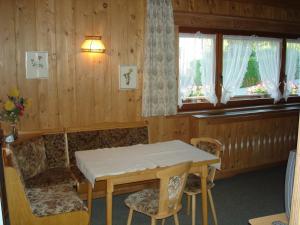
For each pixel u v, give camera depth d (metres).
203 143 3.10
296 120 4.59
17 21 3.09
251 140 4.23
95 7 3.39
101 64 3.51
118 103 3.64
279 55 4.83
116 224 2.94
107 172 2.25
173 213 2.28
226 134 4.02
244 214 3.12
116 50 3.55
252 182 3.99
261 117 4.24
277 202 3.39
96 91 3.52
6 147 2.43
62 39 3.29
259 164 4.36
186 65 4.07
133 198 2.43
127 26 3.57
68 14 3.28
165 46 3.75
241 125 4.12
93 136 3.40
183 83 4.08
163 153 2.74
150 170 2.33
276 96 4.87
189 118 4.03
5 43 3.07
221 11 4.18
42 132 3.24
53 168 3.15
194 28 4.05
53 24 3.23
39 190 2.60
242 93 4.61
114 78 3.59
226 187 3.82
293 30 4.85
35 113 3.27
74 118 3.45
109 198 2.29
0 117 2.89
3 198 2.76
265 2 4.47
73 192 2.58
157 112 3.79
